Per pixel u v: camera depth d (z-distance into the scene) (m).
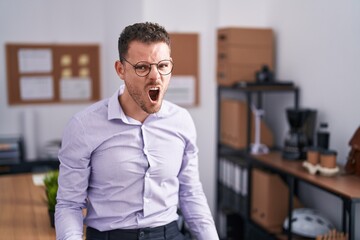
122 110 1.41
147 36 1.27
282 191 2.81
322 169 2.30
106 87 3.92
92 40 3.89
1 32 3.67
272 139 3.22
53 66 3.82
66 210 1.39
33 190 2.42
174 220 1.54
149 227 1.46
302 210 2.71
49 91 3.83
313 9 2.82
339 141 2.61
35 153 3.77
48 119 3.86
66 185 1.40
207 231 1.55
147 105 1.32
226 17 3.49
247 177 2.99
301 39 2.97
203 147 3.77
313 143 2.75
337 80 2.61
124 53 1.30
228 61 3.12
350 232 1.97
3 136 3.75
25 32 3.72
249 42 3.13
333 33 2.63
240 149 3.07
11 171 3.47
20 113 3.79
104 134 1.38
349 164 2.33
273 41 3.35
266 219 2.82
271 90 2.95
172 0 3.58
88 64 3.90
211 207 3.80
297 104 3.00
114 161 1.39
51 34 3.79
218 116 3.38
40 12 3.74
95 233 1.46
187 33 3.63
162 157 1.45
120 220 1.43
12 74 3.73
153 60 1.27
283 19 3.20
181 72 3.66
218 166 3.48
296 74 3.05
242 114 3.11
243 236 3.32
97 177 1.42
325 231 2.49
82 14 3.85
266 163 2.66
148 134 1.44
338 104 2.60
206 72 3.72
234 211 3.36
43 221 1.93
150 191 1.43
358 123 2.43
